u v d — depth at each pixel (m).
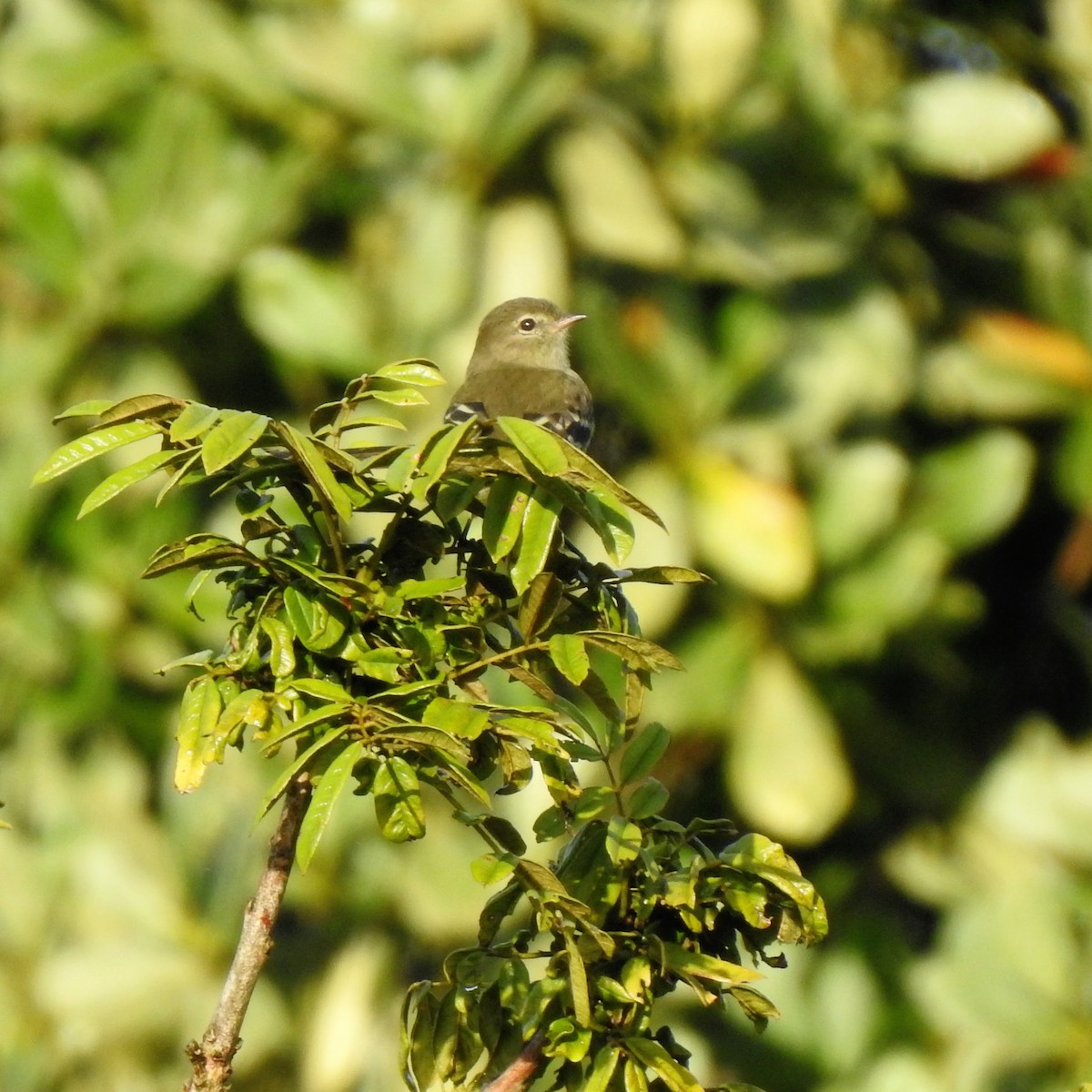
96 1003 12.60
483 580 5.50
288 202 12.52
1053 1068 12.58
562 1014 5.29
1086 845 13.54
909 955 13.24
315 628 4.97
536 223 12.40
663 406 12.62
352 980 12.66
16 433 12.59
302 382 12.77
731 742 12.77
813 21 13.20
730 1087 5.44
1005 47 14.62
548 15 12.49
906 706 14.24
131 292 12.56
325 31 12.41
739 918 5.53
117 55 12.56
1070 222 14.30
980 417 14.01
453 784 5.21
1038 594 15.01
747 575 12.45
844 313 13.26
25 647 12.52
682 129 13.11
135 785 13.01
